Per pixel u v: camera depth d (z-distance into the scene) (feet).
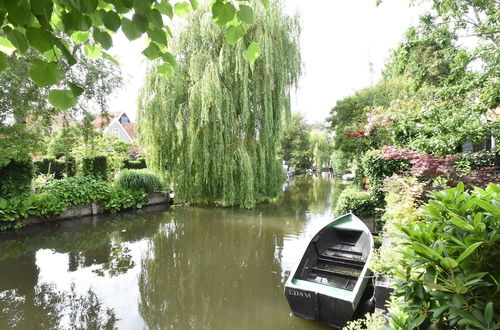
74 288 16.33
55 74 3.24
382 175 22.61
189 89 33.86
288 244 23.66
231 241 24.73
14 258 20.72
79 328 12.65
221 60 32.30
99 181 35.01
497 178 13.30
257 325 12.77
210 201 39.14
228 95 34.22
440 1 14.47
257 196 37.17
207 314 13.76
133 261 20.42
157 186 40.45
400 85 37.29
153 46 4.70
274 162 38.11
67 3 3.32
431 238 3.71
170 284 16.87
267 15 33.35
